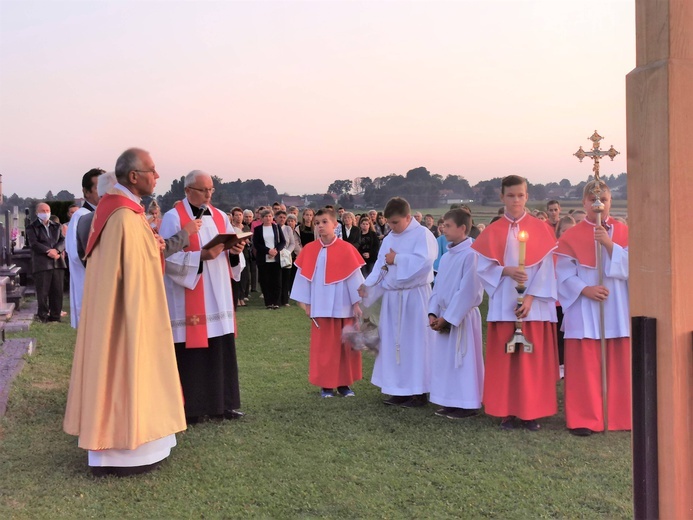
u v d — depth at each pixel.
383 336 6.71
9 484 4.45
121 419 4.53
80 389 4.62
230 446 5.30
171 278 5.81
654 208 2.08
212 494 4.34
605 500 4.17
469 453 5.12
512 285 5.73
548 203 10.44
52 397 6.62
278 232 14.16
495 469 4.75
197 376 5.94
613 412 5.67
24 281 15.41
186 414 5.90
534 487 4.40
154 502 4.21
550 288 5.67
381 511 4.05
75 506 4.14
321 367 7.00
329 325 7.00
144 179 4.79
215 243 5.76
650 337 2.09
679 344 2.03
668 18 2.01
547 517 3.95
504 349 5.73
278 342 10.20
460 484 4.47
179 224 6.08
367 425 5.89
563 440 5.41
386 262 6.65
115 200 4.68
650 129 2.07
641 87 2.10
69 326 11.27
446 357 6.20
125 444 4.51
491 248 5.79
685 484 2.05
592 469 4.73
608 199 5.85
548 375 5.78
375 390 7.37
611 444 5.30
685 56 2.03
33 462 4.88
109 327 4.52
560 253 5.83
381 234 18.94
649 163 2.09
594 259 5.67
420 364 6.54
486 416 6.20
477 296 6.02
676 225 2.03
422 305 6.59
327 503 4.20
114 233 4.58
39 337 10.04
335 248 7.09
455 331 6.14
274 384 7.54
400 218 6.73
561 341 8.60
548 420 6.06
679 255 2.03
